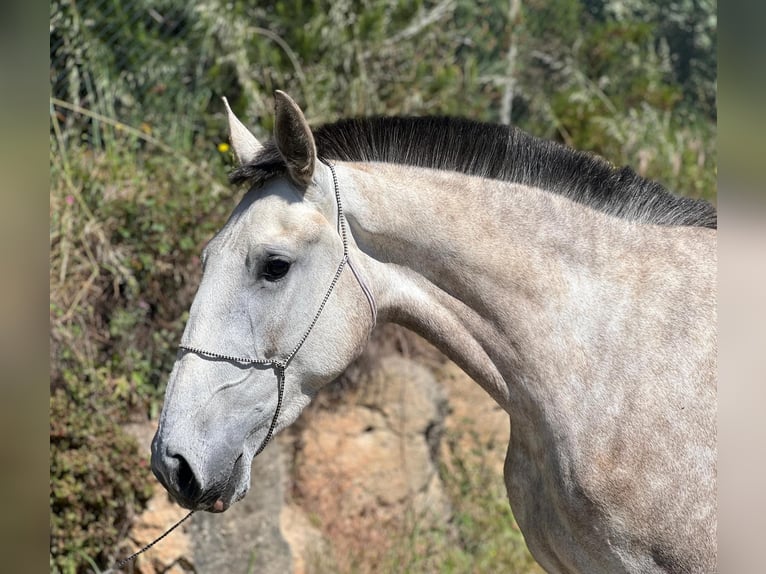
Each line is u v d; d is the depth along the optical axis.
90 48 5.41
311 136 2.44
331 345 2.55
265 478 4.45
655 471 2.46
